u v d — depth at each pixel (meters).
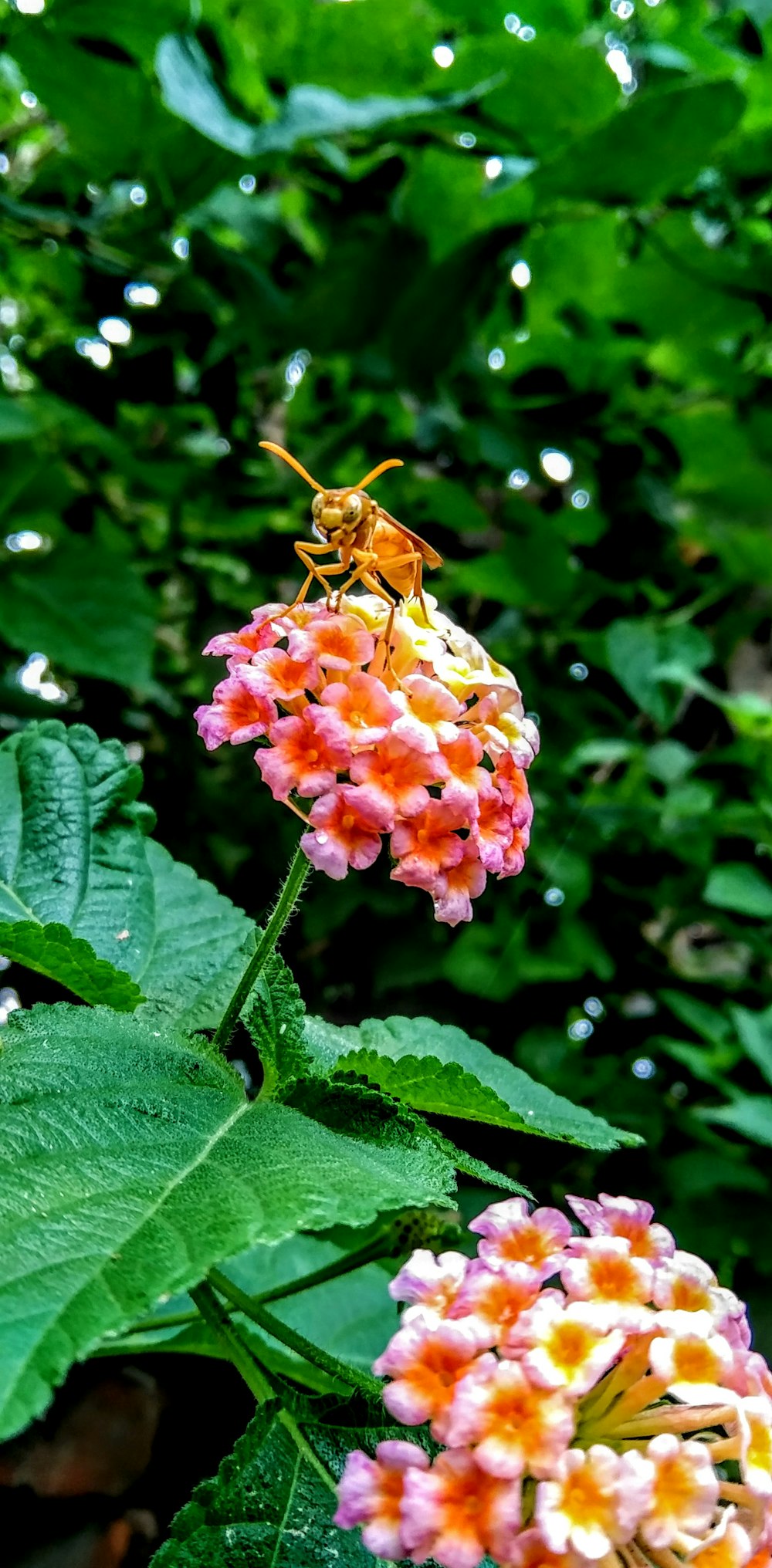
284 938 0.23
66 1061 0.10
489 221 0.21
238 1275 0.16
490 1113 0.11
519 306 0.23
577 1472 0.08
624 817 0.22
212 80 0.18
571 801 0.23
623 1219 0.10
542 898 0.22
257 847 0.22
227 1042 0.11
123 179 0.20
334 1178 0.09
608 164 0.19
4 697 0.21
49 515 0.23
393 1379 0.09
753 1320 0.19
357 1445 0.10
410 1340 0.09
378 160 0.21
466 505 0.24
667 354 0.23
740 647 0.28
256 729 0.10
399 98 0.19
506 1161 0.20
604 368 0.23
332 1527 0.10
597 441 0.23
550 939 0.22
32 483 0.22
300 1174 0.09
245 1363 0.11
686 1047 0.21
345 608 0.11
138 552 0.25
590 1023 0.24
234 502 0.24
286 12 0.19
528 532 0.23
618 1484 0.08
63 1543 0.16
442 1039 0.14
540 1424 0.08
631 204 0.20
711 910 0.23
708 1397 0.08
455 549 0.23
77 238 0.21
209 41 0.18
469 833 0.11
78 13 0.17
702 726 0.24
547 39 0.18
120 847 0.14
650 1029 0.22
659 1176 0.20
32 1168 0.09
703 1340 0.09
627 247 0.21
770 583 0.26
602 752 0.23
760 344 0.23
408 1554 0.08
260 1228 0.08
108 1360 0.17
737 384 0.23
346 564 0.12
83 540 0.21
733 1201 0.20
